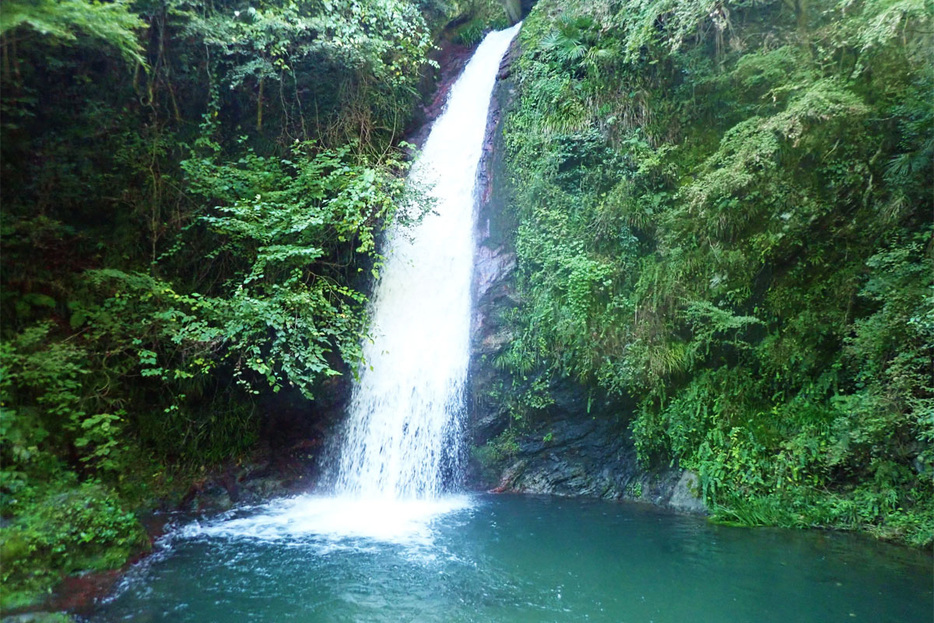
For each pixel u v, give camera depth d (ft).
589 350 31.07
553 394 32.30
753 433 27.66
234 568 21.07
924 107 25.70
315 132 36.29
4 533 18.57
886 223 26.94
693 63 32.68
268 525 26.23
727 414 28.45
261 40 32.45
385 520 27.02
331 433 33.42
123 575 20.06
